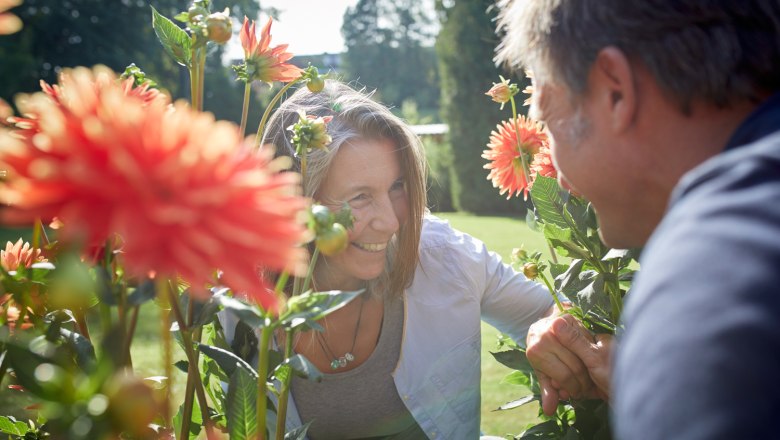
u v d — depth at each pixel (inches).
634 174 35.8
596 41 34.8
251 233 22.7
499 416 163.0
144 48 949.8
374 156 62.0
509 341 81.1
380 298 68.0
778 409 20.3
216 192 22.0
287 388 41.6
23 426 42.6
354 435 71.7
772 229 22.5
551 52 37.1
